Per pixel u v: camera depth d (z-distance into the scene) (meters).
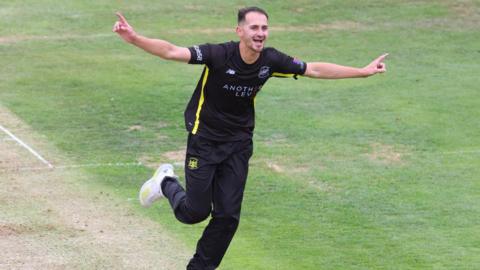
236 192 22.50
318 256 28.14
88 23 66.50
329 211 32.62
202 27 65.88
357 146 41.53
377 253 28.50
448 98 49.94
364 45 62.41
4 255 27.45
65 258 27.33
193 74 55.34
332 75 22.86
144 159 39.44
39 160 38.59
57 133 43.06
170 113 47.09
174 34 64.00
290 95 50.44
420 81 53.50
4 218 30.88
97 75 54.44
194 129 22.30
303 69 22.56
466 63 58.09
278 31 65.50
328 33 65.31
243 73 21.67
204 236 22.91
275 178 36.59
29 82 52.59
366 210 32.78
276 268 27.05
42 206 32.38
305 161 39.12
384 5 71.81
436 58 59.19
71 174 36.66
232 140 22.33
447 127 44.69
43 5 70.19
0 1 71.00
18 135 42.41
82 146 41.09
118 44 62.16
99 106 48.06
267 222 31.33
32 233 29.50
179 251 28.12
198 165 22.30
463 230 30.73
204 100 22.09
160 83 52.91
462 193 34.84
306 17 68.94
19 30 64.38
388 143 42.03
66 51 59.97
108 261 27.12
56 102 48.69
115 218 31.19
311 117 46.38
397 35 64.81
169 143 42.03
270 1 72.38
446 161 39.28
